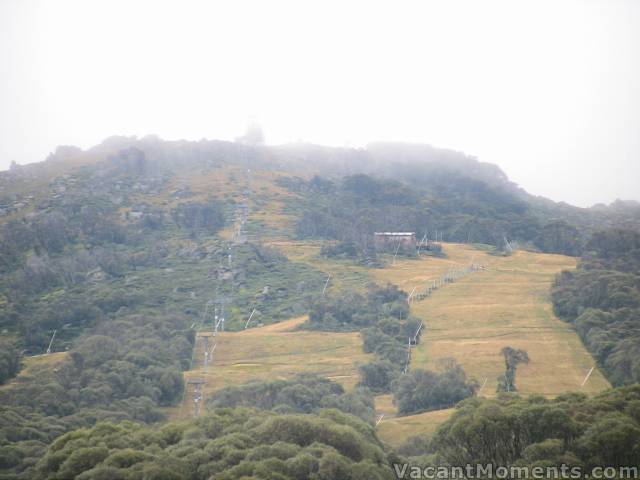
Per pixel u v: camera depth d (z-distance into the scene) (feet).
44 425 341.41
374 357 497.46
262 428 277.03
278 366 499.10
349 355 514.27
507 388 420.36
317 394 406.62
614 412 275.59
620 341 463.42
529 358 476.13
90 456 249.55
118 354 478.18
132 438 280.10
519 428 270.87
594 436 254.47
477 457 272.10
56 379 419.95
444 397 405.59
